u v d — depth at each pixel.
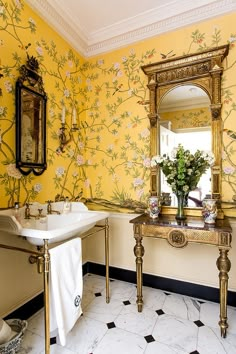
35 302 1.66
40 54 1.71
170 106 1.88
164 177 1.90
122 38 2.04
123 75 2.10
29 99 1.58
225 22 1.71
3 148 1.41
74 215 1.73
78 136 2.19
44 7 1.68
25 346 1.32
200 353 1.27
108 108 2.18
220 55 1.66
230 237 1.36
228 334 1.42
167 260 1.94
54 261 1.19
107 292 1.78
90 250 2.30
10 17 1.46
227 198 1.71
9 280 1.46
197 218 1.70
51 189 1.83
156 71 1.89
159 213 1.84
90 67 2.26
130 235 2.09
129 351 1.29
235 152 1.68
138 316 1.60
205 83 1.75
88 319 1.57
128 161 2.09
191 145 1.81
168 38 1.91
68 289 1.27
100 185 2.23
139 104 2.03
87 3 1.72
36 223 1.42
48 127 1.80
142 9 1.79
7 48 1.43
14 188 1.49
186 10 1.73
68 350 1.29
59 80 1.92
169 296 1.87
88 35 2.09
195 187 1.71
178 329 1.47
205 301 1.79
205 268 1.81
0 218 1.22
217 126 1.71
